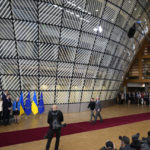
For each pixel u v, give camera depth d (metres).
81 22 15.59
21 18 13.09
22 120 12.29
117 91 25.44
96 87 19.05
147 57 31.36
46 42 14.31
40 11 13.55
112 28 18.41
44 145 6.94
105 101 21.73
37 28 13.76
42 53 14.42
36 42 13.94
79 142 7.36
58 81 15.69
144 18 24.27
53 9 13.97
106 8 16.78
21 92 13.12
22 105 12.85
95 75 18.38
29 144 7.06
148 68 31.66
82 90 17.39
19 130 9.35
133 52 26.16
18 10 12.95
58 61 15.21
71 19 15.03
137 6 20.58
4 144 7.05
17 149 6.48
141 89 33.25
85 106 17.92
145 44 31.25
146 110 18.94
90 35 16.62
